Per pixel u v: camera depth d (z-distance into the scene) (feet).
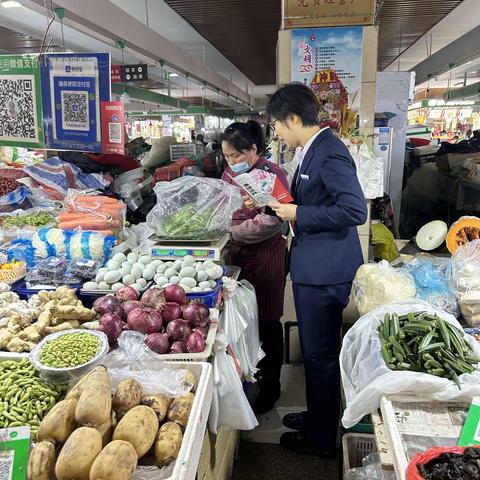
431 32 21.58
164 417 3.92
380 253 10.48
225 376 5.29
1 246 7.55
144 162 13.88
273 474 7.11
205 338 5.19
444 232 8.23
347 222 5.97
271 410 8.61
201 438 3.96
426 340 4.36
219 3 16.56
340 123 9.13
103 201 8.04
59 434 3.39
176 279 6.07
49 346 4.43
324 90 9.02
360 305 6.01
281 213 6.29
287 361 10.28
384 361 4.35
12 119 8.09
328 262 6.36
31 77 7.80
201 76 25.53
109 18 12.82
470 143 19.29
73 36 16.78
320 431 7.24
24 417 3.79
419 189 19.88
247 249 8.23
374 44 8.75
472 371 4.12
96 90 7.58
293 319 10.20
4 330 5.00
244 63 30.19
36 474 3.12
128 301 5.45
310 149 6.26
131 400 3.82
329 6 8.61
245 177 6.43
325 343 6.75
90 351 4.41
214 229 6.84
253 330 7.02
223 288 6.40
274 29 20.49
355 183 5.99
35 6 9.36
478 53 18.33
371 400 4.08
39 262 6.56
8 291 5.98
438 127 36.50
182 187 7.07
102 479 3.06
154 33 17.02
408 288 5.88
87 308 5.68
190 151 14.48
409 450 3.51
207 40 22.81
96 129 7.76
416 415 3.88
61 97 7.78
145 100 23.13
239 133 7.70
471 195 16.12
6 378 4.10
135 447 3.42
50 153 10.86
